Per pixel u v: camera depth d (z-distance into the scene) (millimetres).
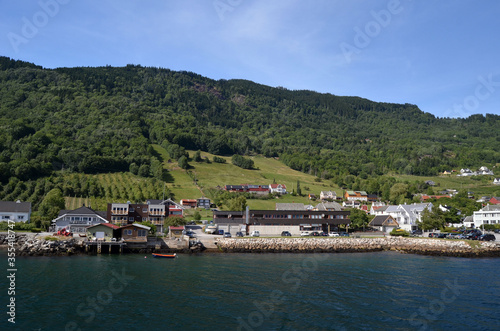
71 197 162750
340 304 42906
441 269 66688
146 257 77125
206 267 65625
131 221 118500
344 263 73250
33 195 150500
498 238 106875
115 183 195125
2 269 59312
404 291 49156
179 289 48406
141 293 46156
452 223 146750
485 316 39375
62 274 56094
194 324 35812
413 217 143750
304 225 121125
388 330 35219
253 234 108062
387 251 96750
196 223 135000
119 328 34562
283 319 37594
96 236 84562
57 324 35312
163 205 121562
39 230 100688
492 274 61875
